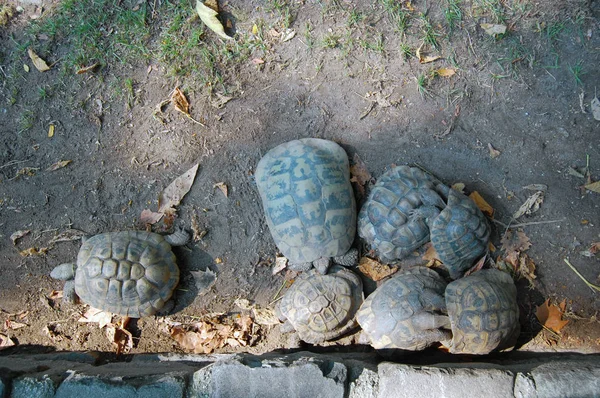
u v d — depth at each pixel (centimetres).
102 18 135
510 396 107
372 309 121
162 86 134
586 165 129
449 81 133
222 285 131
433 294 120
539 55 133
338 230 122
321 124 133
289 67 134
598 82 131
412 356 124
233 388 110
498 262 128
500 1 133
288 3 135
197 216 132
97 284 122
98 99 135
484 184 131
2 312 132
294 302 124
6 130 134
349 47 134
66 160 133
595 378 108
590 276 127
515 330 122
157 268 124
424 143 132
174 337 130
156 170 133
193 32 134
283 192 122
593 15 132
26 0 136
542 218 129
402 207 122
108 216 133
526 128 131
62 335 131
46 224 133
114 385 111
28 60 135
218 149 133
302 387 109
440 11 134
